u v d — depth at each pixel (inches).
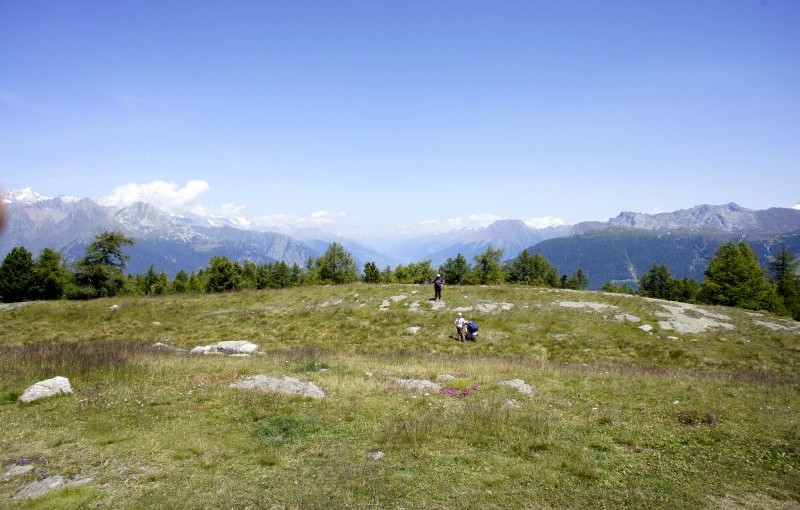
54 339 1537.9
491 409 601.0
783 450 504.1
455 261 3720.5
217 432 509.4
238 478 402.3
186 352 1113.4
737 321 1558.8
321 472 414.6
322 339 1489.9
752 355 1274.6
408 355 1171.9
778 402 709.3
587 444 509.0
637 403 682.2
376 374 826.8
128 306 1957.4
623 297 1785.2
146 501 360.2
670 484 414.9
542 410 630.5
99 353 885.8
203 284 3873.0
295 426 528.1
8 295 3068.4
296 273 4188.0
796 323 1573.6
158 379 737.0
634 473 437.7
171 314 1861.5
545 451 481.7
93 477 402.6
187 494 372.5
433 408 615.2
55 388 644.7
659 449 502.9
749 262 2514.8
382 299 1840.6
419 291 1925.4
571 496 383.9
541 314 1616.6
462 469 429.7
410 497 373.1
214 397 633.6
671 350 1301.7
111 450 459.2
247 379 737.0
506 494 383.9
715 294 2512.3
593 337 1427.2
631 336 1428.4
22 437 490.9
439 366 946.7
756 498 394.6
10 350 965.2
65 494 364.5
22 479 398.0
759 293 2439.7
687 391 764.6
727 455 487.5
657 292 4463.6
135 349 1063.0
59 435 498.0
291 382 712.4
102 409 581.6
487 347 1360.7
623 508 367.9
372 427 535.8
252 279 3946.9
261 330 1606.8
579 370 969.5
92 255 2854.3
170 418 553.3
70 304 2027.6
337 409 596.4
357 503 360.8
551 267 4151.1
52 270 3166.8
